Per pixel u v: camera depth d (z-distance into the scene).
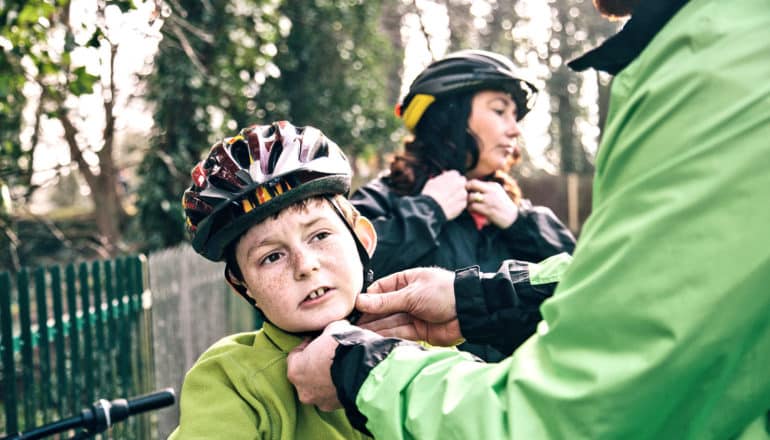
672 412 0.84
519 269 1.47
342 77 10.75
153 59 7.64
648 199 0.85
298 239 1.27
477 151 2.37
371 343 1.08
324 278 1.27
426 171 2.42
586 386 0.83
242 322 6.10
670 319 0.81
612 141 0.93
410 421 0.97
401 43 15.36
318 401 1.17
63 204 15.02
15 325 4.45
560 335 0.88
